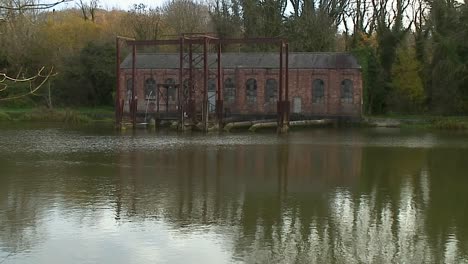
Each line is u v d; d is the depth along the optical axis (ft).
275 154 96.22
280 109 148.66
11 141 116.88
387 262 40.16
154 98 194.90
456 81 168.04
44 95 210.59
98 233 46.06
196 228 47.67
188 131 146.00
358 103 178.70
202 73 185.26
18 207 54.29
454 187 66.13
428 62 191.83
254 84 187.73
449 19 167.63
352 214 52.95
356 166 82.48
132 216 51.37
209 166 81.46
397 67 190.80
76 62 216.13
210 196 60.18
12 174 72.84
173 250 42.16
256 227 48.19
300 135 136.46
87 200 57.52
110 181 68.39
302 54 187.73
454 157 92.99
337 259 40.63
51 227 47.62
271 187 65.57
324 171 77.66
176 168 79.20
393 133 143.43
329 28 221.87
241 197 59.82
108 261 39.91
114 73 216.74
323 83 181.98
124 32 252.62
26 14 48.37
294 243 44.04
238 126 155.02
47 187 64.13
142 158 89.51
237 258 40.65
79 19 250.78
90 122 180.55
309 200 58.65
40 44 196.03
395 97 190.70
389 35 196.24
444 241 44.86
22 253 41.29
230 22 230.68
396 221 50.55
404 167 81.82
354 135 136.15
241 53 193.47
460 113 174.60
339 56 183.73
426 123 166.20
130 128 154.40
